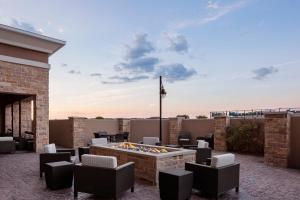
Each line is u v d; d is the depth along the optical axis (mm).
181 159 6766
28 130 16266
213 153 11367
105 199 5035
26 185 5996
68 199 5039
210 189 5004
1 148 11242
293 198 5168
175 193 4703
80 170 5055
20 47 11938
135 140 16062
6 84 11391
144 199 5062
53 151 7148
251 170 7789
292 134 8594
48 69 12859
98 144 8734
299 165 8305
